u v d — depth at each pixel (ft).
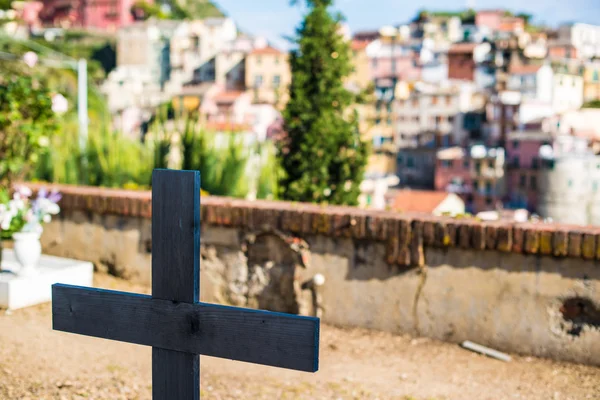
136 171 31.24
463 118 274.98
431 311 17.24
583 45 368.07
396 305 17.60
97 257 21.85
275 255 18.75
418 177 275.39
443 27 395.14
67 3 391.65
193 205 7.87
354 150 32.91
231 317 7.70
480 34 389.60
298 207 18.63
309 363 7.30
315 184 32.07
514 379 15.23
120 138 32.19
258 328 7.55
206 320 7.87
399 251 17.22
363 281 17.85
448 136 275.59
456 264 16.89
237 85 316.81
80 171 31.07
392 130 280.72
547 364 15.99
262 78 304.09
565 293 15.89
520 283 16.31
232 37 345.10
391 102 279.28
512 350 16.53
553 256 15.92
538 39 356.79
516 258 16.29
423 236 16.99
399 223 17.19
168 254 8.05
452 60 314.96
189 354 8.07
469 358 16.33
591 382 15.08
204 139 30.55
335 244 18.06
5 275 19.40
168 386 8.24
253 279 19.06
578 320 15.90
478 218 17.38
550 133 248.73
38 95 22.95
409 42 319.27
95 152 31.32
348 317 18.10
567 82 303.48
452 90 277.03
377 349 16.84
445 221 16.81
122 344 16.78
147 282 21.04
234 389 14.28
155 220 8.09
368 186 231.30
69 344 16.37
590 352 15.83
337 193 32.60
